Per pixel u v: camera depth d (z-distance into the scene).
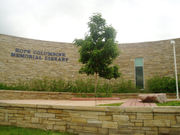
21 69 14.91
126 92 13.84
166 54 14.65
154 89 13.41
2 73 14.23
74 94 12.38
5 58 14.51
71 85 14.18
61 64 16.03
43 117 6.40
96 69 10.96
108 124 5.55
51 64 15.81
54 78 15.62
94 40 11.41
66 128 6.03
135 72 15.41
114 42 11.12
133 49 15.76
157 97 7.14
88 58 11.26
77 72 16.06
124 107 5.48
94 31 11.27
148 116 5.27
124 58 15.79
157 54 14.98
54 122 6.21
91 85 14.20
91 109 5.79
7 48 14.68
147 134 5.20
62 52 16.23
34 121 6.48
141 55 15.46
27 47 15.38
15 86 13.73
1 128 6.37
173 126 5.05
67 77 15.88
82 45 11.00
